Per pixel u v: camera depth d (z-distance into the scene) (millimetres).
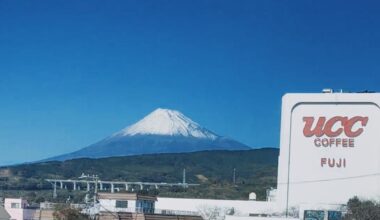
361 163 92688
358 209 80500
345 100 93875
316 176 94250
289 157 95625
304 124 95500
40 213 90938
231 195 141875
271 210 95875
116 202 98188
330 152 94062
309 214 86875
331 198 93188
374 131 92500
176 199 104062
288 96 96438
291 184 95062
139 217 84812
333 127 94312
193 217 90375
